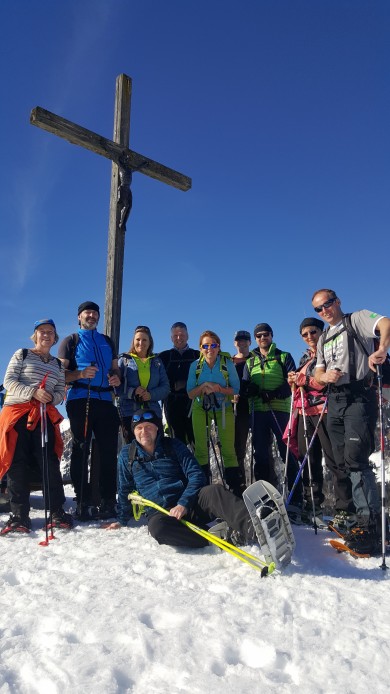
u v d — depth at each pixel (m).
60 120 6.81
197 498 4.19
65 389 5.31
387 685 2.11
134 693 2.10
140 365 5.72
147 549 4.20
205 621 2.69
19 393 4.96
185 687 2.09
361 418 4.17
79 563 3.80
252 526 3.78
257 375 5.96
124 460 4.63
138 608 2.86
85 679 2.15
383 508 3.74
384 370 4.10
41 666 2.25
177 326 6.50
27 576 3.58
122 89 7.74
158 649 2.39
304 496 5.32
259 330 6.07
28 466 5.09
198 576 3.48
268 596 3.04
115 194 7.48
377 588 3.24
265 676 2.17
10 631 2.63
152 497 4.42
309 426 5.29
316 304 4.55
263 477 5.83
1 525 5.23
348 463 4.20
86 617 2.75
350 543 4.00
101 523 5.20
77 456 5.50
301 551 4.12
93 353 5.63
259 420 5.94
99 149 7.19
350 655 2.36
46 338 5.21
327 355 4.48
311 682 2.14
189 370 5.82
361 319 4.29
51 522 4.98
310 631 2.58
